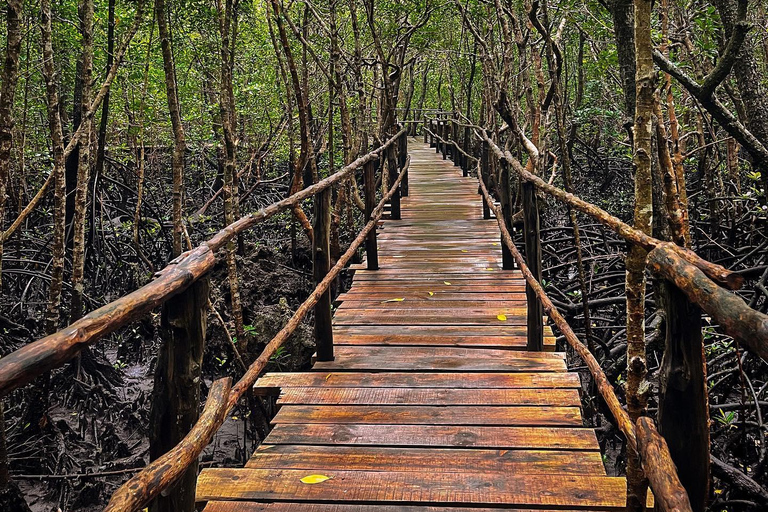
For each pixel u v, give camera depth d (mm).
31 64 8141
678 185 5105
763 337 972
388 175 8750
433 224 8344
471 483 2637
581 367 6539
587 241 9492
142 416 5785
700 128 8211
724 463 4023
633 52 4199
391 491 2596
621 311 7246
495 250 6934
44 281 8203
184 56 10742
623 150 13164
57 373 6070
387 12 11500
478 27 11758
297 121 13211
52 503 4676
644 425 1368
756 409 4445
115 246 9273
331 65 9055
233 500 2582
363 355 4082
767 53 8688
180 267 1625
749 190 8422
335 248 7680
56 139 4836
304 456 2893
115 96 11164
